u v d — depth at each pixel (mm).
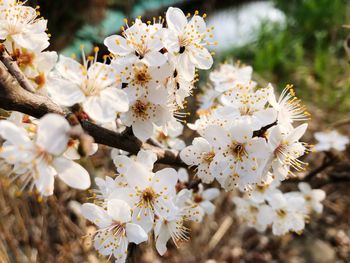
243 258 208
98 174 184
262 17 427
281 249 218
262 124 93
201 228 210
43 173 75
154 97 88
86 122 86
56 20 264
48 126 70
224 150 94
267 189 137
